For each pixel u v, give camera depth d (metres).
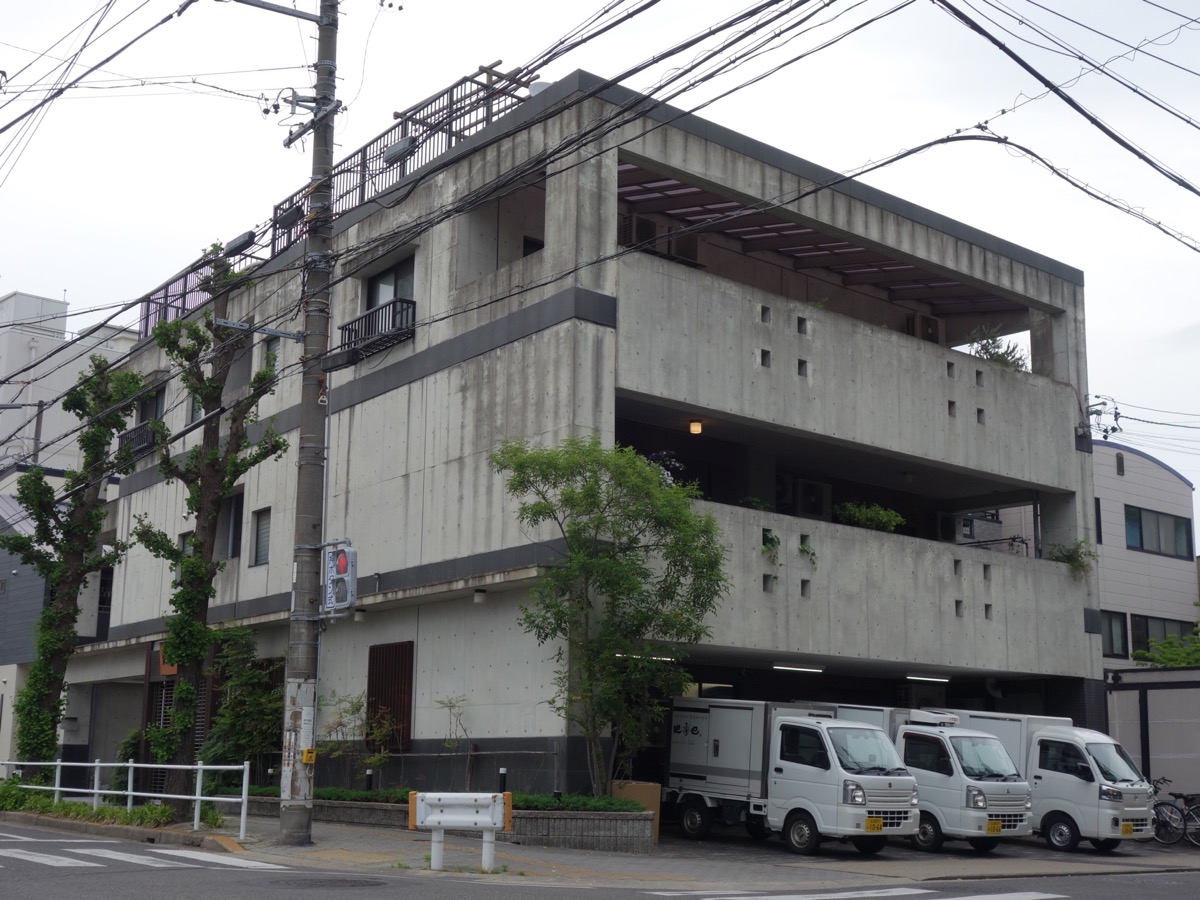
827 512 31.88
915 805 21.84
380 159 29.00
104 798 30.50
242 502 33.03
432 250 26.95
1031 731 25.69
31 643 40.06
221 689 30.14
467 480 24.94
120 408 28.62
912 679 32.44
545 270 23.95
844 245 29.97
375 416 27.91
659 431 28.56
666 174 25.36
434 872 16.56
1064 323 32.97
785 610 25.20
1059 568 31.39
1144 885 17.52
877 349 28.20
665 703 24.84
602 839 21.08
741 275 30.56
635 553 22.02
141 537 25.20
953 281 31.72
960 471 29.98
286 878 14.84
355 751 27.27
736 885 16.06
